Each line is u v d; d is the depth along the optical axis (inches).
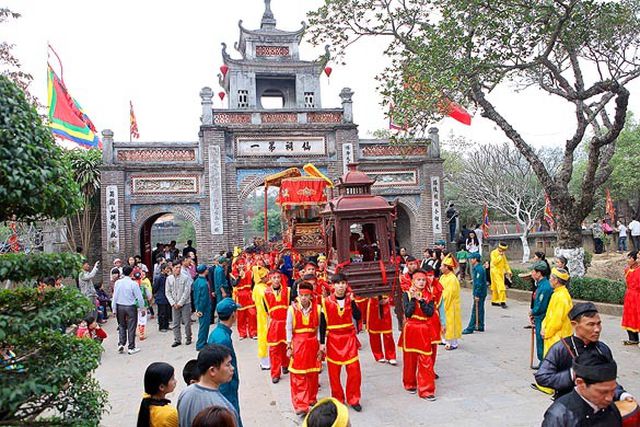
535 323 313.4
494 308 548.1
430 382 267.0
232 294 516.1
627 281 366.0
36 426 132.4
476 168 1070.4
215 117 707.4
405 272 381.4
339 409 104.0
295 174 616.7
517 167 1067.9
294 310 262.5
